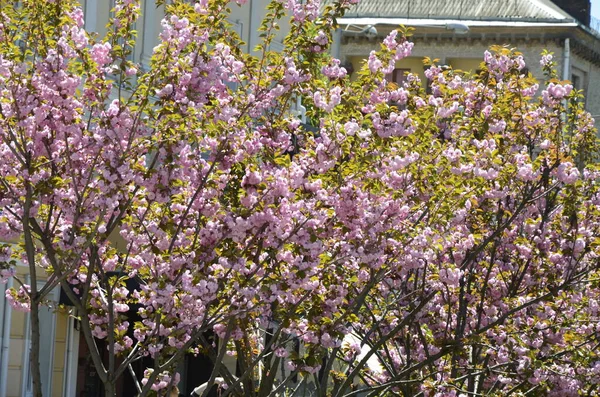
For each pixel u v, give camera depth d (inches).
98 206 528.7
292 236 539.2
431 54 2166.6
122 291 605.9
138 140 532.1
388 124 596.1
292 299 569.0
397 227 621.3
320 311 571.2
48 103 526.3
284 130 600.1
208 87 544.7
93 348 565.0
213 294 534.3
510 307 759.7
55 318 979.3
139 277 606.5
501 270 776.3
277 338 633.0
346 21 2164.1
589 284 826.2
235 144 545.3
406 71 2175.2
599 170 832.9
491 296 779.4
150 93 545.0
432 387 677.3
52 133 530.9
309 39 589.0
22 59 519.5
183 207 559.8
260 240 540.7
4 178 534.3
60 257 544.7
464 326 741.9
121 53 538.3
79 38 526.6
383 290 745.6
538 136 768.9
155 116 534.9
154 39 1112.8
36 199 538.9
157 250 541.6
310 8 590.9
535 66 2167.8
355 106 611.2
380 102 619.8
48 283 542.6
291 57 585.9
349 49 2169.0
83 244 528.4
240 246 550.0
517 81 756.0
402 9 2198.6
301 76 585.0
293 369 577.9
